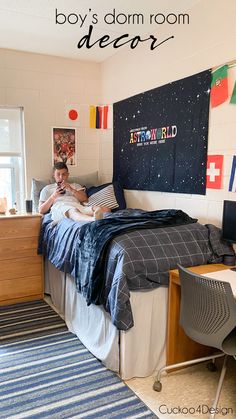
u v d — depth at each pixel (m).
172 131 2.78
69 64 3.72
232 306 1.51
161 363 2.09
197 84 2.49
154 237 2.04
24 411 1.72
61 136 3.76
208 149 2.43
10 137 3.56
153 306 2.01
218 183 2.35
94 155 3.97
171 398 1.82
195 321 1.69
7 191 3.63
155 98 2.97
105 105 3.83
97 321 2.19
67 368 2.08
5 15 2.71
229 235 2.09
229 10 2.20
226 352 1.56
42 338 2.47
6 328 2.62
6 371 2.05
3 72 3.41
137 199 3.32
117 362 2.00
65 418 1.67
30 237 3.14
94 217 2.65
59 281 2.92
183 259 2.04
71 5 2.57
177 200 2.78
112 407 1.75
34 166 3.66
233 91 2.20
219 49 2.30
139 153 3.24
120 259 1.90
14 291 3.11
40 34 3.08
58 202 3.21
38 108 3.61
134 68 3.25
